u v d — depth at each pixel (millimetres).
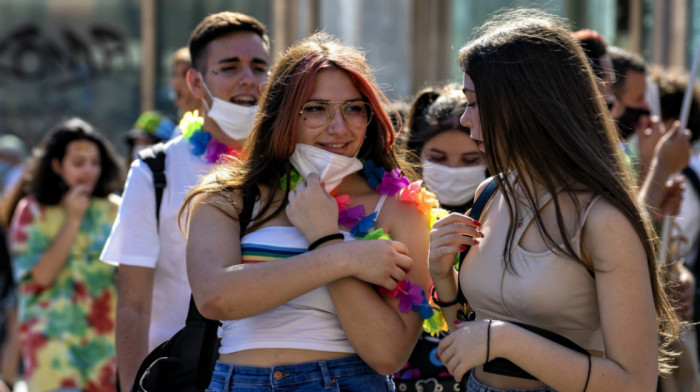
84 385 8828
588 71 3949
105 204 9250
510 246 3896
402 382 5480
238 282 3998
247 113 5660
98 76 21312
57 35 21359
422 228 4438
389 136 4574
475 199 4402
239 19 5879
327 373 4180
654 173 6402
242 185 4359
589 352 3904
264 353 4219
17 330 11125
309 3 15891
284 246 4246
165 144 5672
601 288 3680
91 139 9320
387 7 15148
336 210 4211
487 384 4059
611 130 3955
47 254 8844
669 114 7887
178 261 5441
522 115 3838
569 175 3807
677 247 6711
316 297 4242
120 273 5422
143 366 4723
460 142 5758
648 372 3590
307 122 4328
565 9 16594
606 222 3672
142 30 20188
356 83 4355
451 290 4277
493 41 3969
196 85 5965
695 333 6797
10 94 21609
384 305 4164
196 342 4664
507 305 3910
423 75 16375
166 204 5441
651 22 15930
